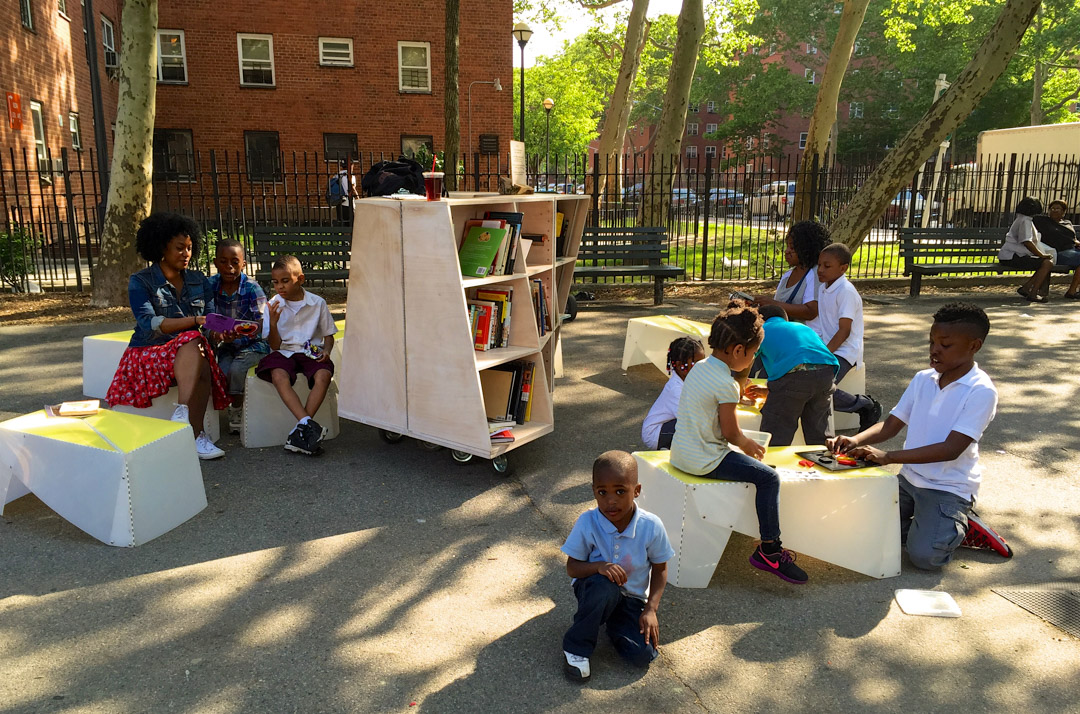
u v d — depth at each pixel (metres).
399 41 23.11
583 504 4.27
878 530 3.50
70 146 18.36
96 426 3.96
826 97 16.95
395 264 4.53
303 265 9.37
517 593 3.34
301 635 3.00
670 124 15.55
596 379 6.89
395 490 4.42
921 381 3.73
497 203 4.62
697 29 15.00
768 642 3.01
